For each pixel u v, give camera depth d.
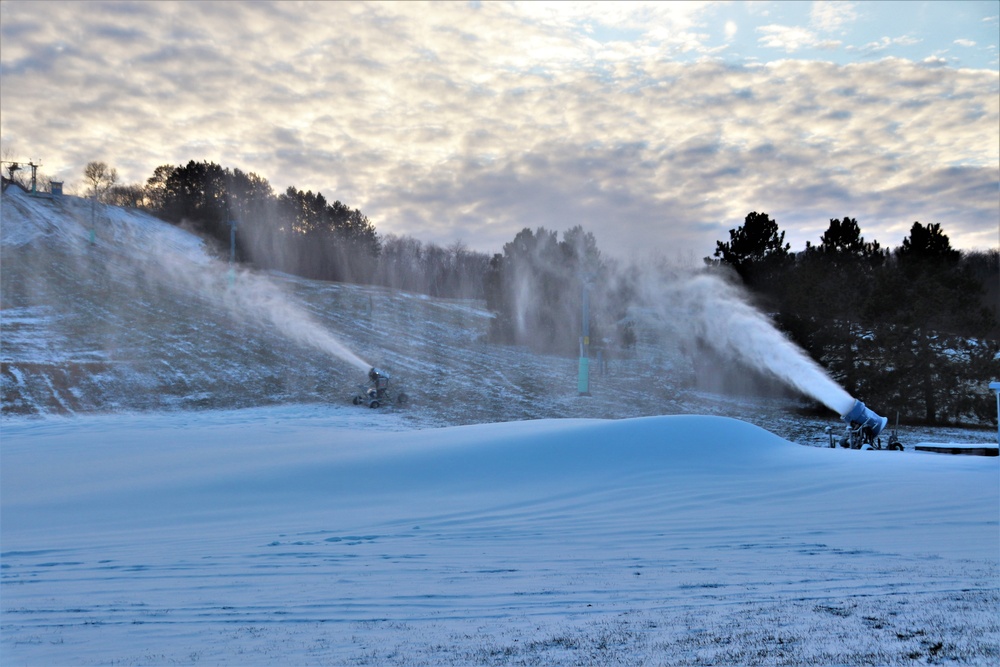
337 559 8.97
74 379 37.00
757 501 12.56
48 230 87.19
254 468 16.48
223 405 34.47
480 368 45.88
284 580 7.87
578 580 7.54
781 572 7.59
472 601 6.80
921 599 6.03
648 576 7.64
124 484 15.55
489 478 15.12
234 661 5.23
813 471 15.06
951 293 34.38
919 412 36.47
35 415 30.67
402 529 11.17
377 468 16.00
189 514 13.05
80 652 5.58
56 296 58.84
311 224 113.12
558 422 19.75
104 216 100.25
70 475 16.86
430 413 33.50
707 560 8.41
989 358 33.91
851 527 10.30
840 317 35.44
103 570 8.59
